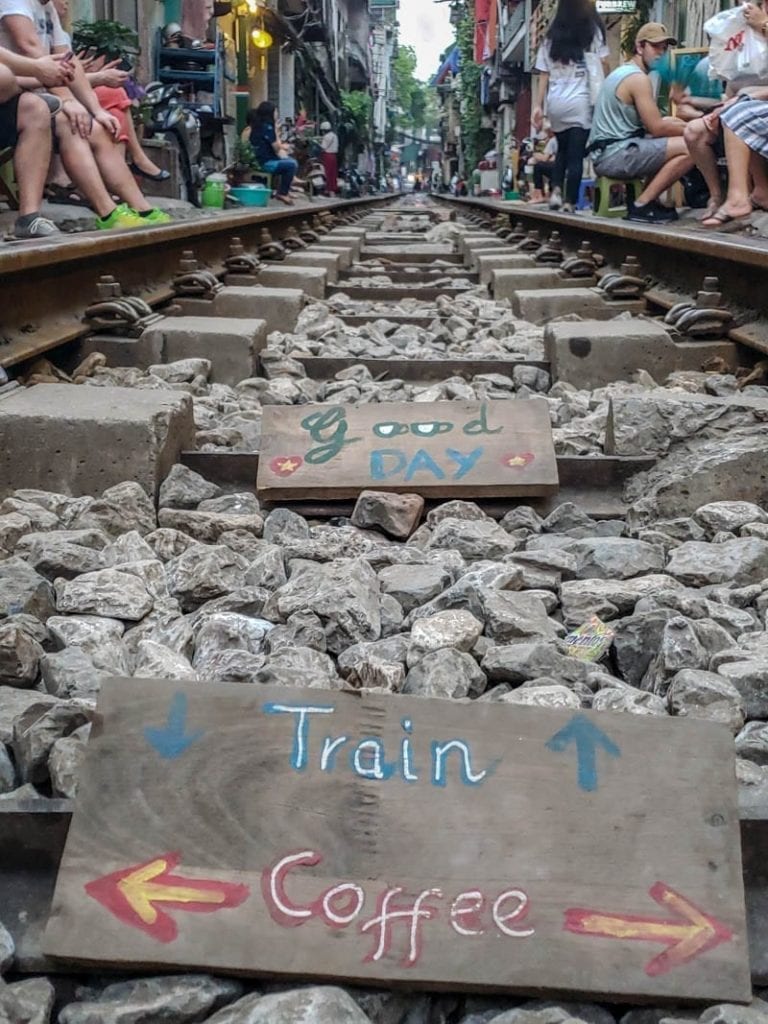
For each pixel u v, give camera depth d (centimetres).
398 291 1008
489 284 1036
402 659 284
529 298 819
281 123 2981
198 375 604
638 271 835
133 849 188
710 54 1003
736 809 192
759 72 984
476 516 393
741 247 604
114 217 857
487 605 297
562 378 620
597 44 1336
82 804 192
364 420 425
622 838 189
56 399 431
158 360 634
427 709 202
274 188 2248
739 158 950
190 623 302
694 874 187
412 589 321
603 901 184
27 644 270
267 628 299
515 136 4172
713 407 432
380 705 202
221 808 192
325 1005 171
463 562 351
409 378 654
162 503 406
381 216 2688
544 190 1927
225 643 292
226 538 372
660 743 198
